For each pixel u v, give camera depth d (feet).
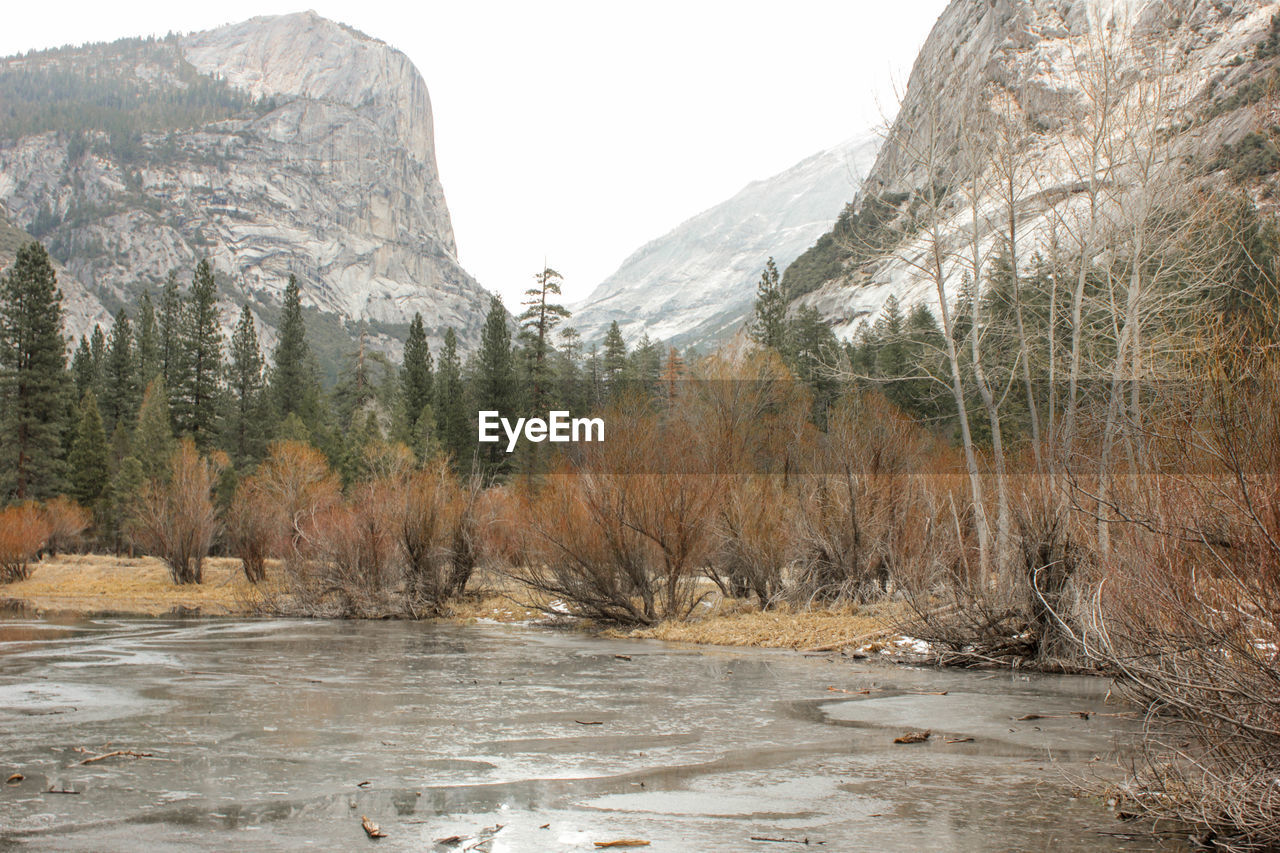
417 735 31.68
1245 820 20.38
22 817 21.34
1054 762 28.14
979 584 56.44
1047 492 51.52
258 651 57.57
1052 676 48.29
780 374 120.26
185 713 35.47
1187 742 26.76
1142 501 25.02
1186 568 22.38
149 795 23.43
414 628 76.48
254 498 127.65
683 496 74.84
